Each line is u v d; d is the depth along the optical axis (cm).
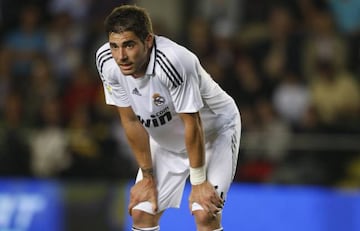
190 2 3531
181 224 2639
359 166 2781
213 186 1636
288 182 2775
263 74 3170
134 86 1566
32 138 2961
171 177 1717
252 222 2692
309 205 2673
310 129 2947
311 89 3094
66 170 2914
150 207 1702
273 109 3033
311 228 2664
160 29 3297
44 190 2812
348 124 2966
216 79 3139
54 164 2927
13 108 3198
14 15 3538
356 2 3331
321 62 3153
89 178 2898
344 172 2783
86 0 3519
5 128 2980
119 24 1476
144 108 1591
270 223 2683
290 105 3059
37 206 2805
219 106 1675
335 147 2795
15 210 2816
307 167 2784
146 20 1502
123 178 2847
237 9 3450
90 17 3494
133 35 1478
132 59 1487
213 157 1673
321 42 3219
